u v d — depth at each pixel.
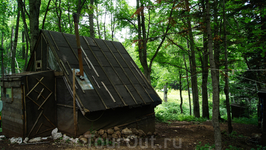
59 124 9.10
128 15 16.70
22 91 8.34
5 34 23.70
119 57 11.91
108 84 9.74
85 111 7.73
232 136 10.26
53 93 9.27
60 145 7.56
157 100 11.02
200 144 8.72
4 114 9.55
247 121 16.16
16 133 8.66
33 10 11.66
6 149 7.10
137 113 10.62
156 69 25.00
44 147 7.30
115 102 9.08
